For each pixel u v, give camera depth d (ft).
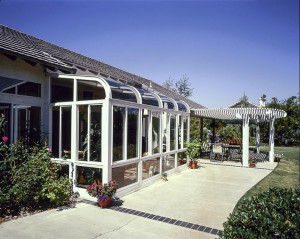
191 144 48.01
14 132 25.90
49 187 22.54
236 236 10.61
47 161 24.43
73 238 17.13
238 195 29.68
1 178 21.95
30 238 16.81
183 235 18.43
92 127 26.53
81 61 44.45
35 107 28.35
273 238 9.98
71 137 27.43
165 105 39.65
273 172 47.34
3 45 23.31
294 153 87.71
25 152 23.50
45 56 28.68
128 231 18.72
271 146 62.13
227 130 112.27
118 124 27.30
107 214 21.99
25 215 20.90
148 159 33.40
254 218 11.14
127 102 28.48
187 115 48.49
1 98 24.57
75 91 27.50
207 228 19.86
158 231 18.97
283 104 127.85
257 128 79.05
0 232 17.48
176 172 43.16
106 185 24.14
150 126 34.27
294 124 122.42
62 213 21.72
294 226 10.20
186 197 28.17
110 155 25.48
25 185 21.30
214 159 62.59
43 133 28.73
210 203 26.30
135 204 25.07
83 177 27.04
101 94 27.40
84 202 24.84
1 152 23.67
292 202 12.48
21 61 26.61
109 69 53.62
